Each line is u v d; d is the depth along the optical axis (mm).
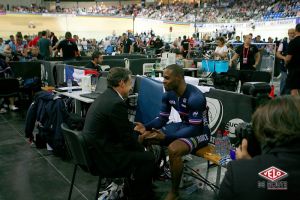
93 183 3312
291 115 1033
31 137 4457
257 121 1111
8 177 3449
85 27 31984
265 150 1092
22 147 4438
